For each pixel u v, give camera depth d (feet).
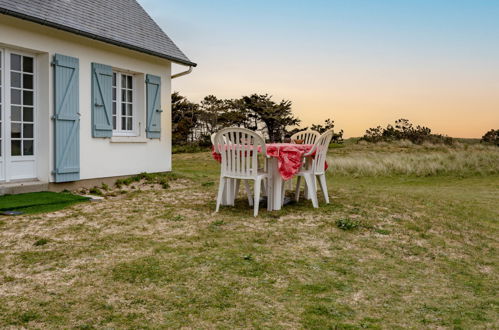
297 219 16.94
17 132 21.12
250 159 17.60
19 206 17.54
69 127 22.89
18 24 20.15
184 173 33.94
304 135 25.26
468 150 54.03
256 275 10.37
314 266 11.30
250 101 96.58
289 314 8.20
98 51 24.85
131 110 28.81
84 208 18.34
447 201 23.00
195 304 8.54
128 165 27.55
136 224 15.57
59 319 7.68
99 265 10.82
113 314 7.96
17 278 9.82
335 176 39.91
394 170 41.42
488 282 10.89
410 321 8.14
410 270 11.51
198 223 15.93
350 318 8.14
